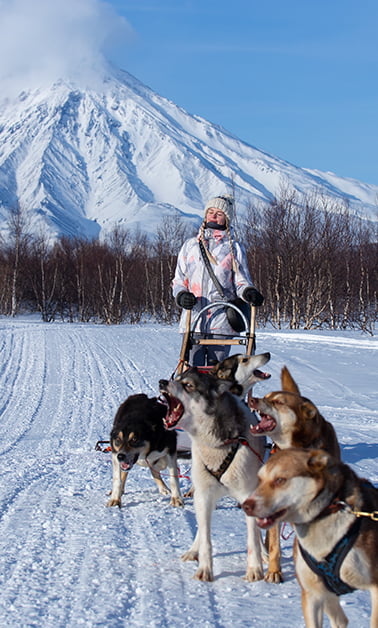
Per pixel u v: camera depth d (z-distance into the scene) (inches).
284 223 1647.4
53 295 2437.3
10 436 425.4
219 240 279.4
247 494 198.7
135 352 871.1
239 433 197.0
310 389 558.3
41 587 185.6
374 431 399.5
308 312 1568.7
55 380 655.1
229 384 199.9
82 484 304.0
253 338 261.3
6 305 2455.7
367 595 179.3
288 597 177.8
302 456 142.5
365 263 1653.5
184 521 248.2
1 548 217.9
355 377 617.0
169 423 196.2
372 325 1541.6
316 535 142.4
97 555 211.2
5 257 2662.4
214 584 187.9
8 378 672.4
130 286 2329.0
